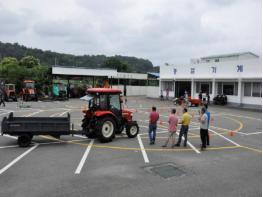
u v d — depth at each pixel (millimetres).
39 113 23312
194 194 7137
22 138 11664
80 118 20453
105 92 13242
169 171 8906
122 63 84750
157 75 58406
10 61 58500
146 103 35625
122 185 7633
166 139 13805
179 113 25125
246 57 40750
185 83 41469
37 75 45094
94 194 7000
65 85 41094
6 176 8188
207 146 12531
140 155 10734
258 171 9055
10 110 25234
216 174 8703
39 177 8133
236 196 7062
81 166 9203
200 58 45875
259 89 31141
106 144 12477
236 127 18203
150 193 7133
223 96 34406
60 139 13398
